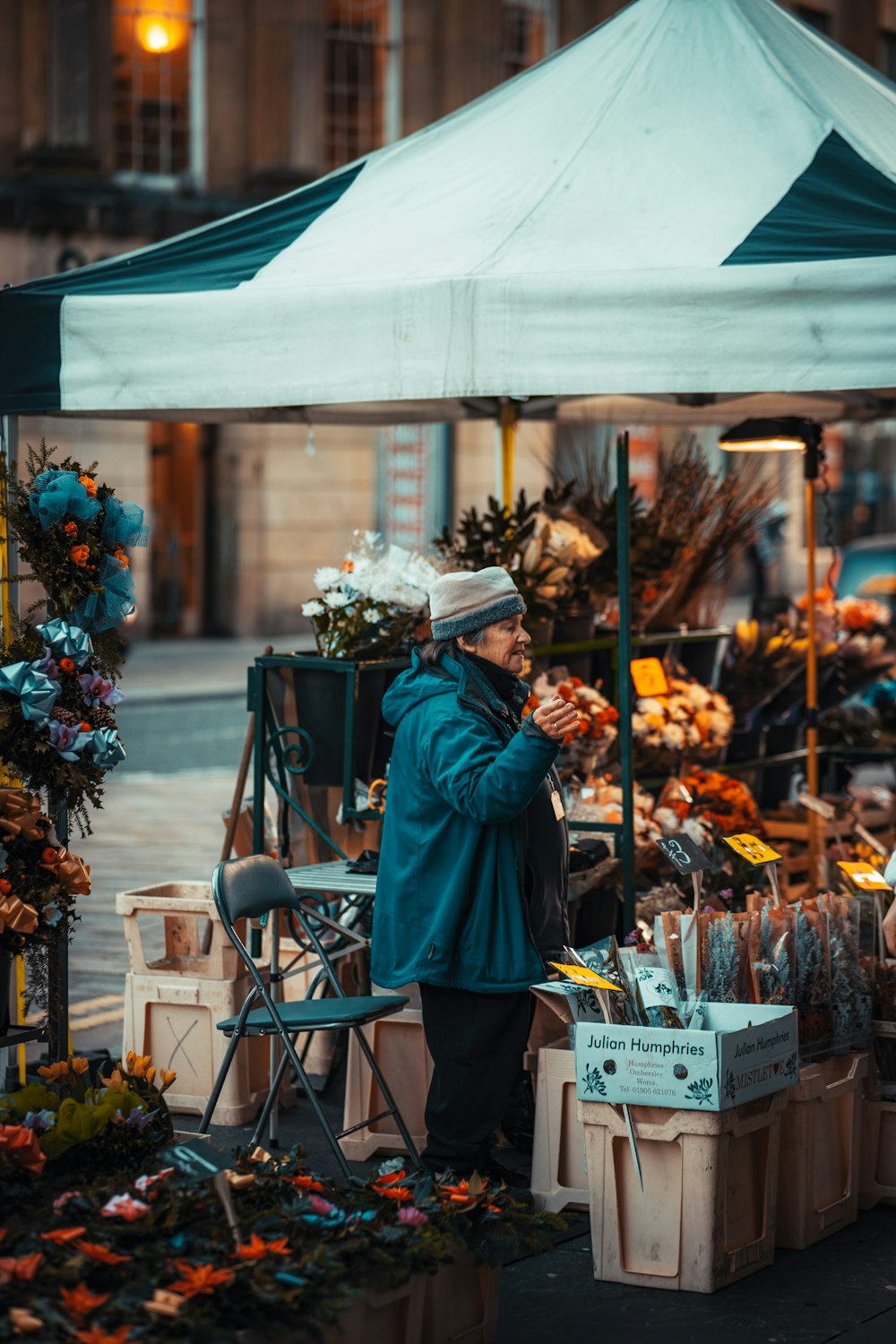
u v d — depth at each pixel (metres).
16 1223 3.48
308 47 26.14
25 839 4.40
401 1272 3.51
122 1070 4.32
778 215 4.91
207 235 5.85
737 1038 4.25
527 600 6.49
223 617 27.27
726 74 5.61
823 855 7.25
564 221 5.09
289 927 6.13
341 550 27.55
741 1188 4.41
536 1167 4.89
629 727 5.64
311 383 5.06
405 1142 5.07
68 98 24.42
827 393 8.35
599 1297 4.26
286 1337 3.21
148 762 15.70
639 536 7.30
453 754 4.46
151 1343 3.02
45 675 4.56
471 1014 4.58
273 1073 5.17
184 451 27.08
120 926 8.81
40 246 24.36
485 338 4.79
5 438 5.57
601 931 6.04
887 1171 4.96
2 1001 4.48
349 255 5.30
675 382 4.65
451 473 27.64
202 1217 3.55
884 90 6.21
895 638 8.61
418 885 4.59
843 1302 4.22
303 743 5.96
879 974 4.94
